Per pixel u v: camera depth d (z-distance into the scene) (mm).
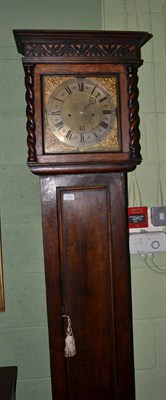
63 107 1099
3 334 1279
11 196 1268
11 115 1257
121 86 1109
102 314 1162
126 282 1160
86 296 1153
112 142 1117
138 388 1358
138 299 1353
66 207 1132
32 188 1275
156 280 1357
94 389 1174
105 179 1135
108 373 1176
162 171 1344
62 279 1142
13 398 1126
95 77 1104
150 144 1336
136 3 1321
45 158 1084
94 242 1148
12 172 1265
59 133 1098
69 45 1064
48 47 1057
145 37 1098
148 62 1329
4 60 1251
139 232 1320
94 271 1153
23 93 1262
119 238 1152
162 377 1366
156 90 1334
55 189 1118
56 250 1126
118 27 1309
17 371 1264
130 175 1336
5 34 1251
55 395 1146
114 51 1086
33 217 1280
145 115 1331
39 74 1075
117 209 1146
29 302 1287
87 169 1106
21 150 1266
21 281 1282
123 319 1165
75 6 1286
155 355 1363
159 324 1365
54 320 1135
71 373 1162
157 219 1326
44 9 1271
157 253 1350
